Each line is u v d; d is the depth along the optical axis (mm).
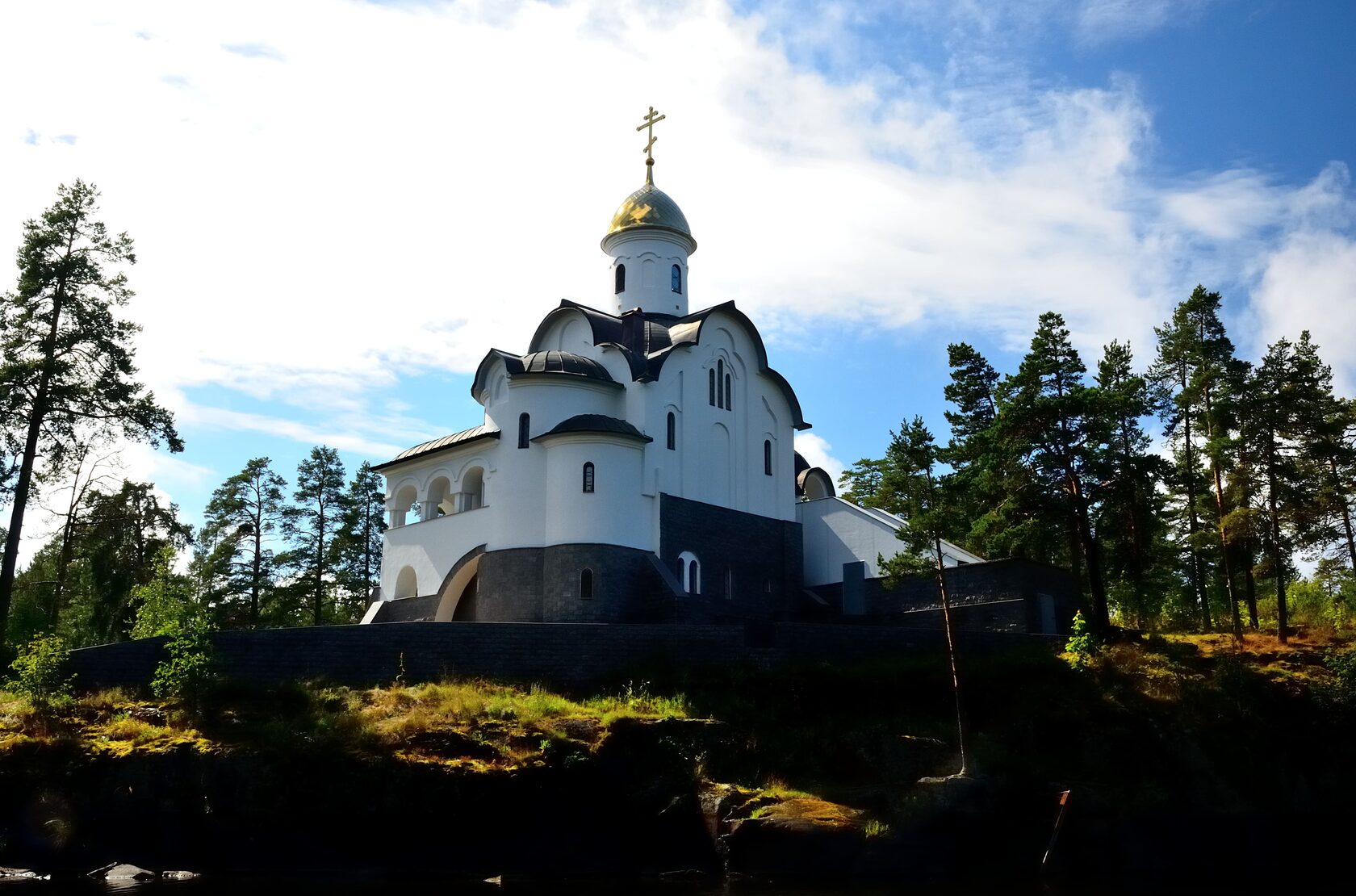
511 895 25609
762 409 50500
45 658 31094
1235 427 45531
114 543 48656
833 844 27984
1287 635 44062
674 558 44406
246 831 27594
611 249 53938
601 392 45500
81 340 39344
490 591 43375
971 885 27844
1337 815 33562
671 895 25797
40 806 27453
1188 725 35031
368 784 27969
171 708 30766
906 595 45938
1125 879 29297
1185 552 54031
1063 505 41562
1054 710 34938
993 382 48562
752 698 34594
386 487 51188
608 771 30078
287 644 33438
